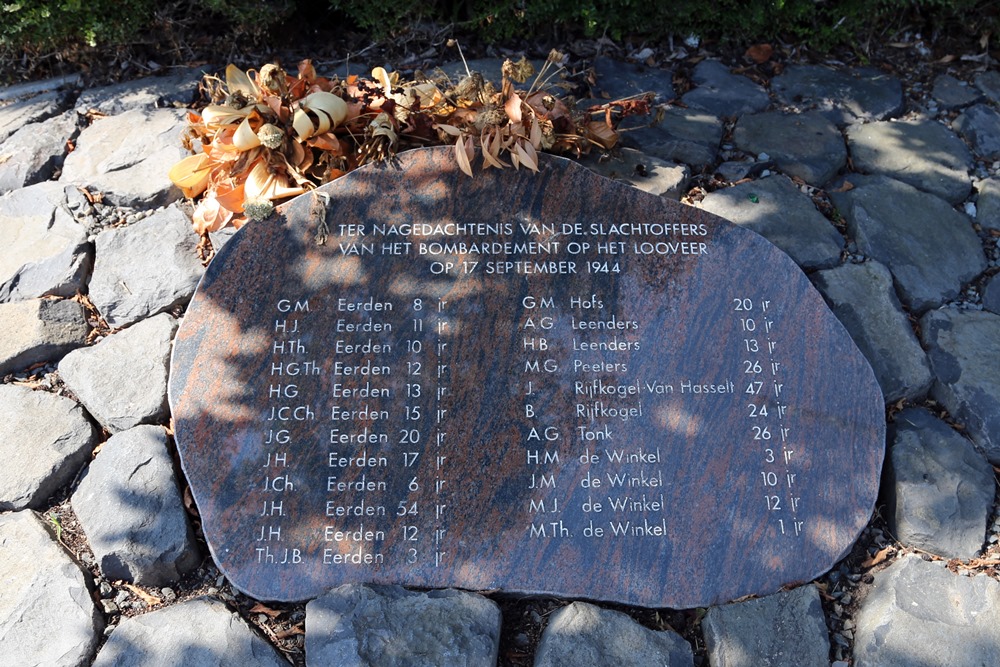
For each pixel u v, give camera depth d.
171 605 1.25
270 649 1.21
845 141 1.76
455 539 1.27
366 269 1.43
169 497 1.31
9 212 1.65
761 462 1.33
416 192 1.49
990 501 1.34
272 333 1.39
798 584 1.27
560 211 1.48
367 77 1.85
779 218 1.61
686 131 1.74
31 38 1.83
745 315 1.42
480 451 1.32
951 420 1.43
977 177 1.72
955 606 1.24
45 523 1.32
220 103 1.67
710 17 1.89
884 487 1.37
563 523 1.28
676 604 1.25
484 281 1.43
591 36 1.92
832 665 1.21
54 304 1.53
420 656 1.18
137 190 1.66
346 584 1.24
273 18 1.85
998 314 1.53
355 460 1.31
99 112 1.81
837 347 1.40
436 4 1.93
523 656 1.23
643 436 1.33
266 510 1.28
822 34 1.91
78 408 1.42
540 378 1.37
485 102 1.54
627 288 1.43
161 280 1.54
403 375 1.36
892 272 1.56
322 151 1.57
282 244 1.45
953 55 1.93
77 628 1.22
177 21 1.86
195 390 1.35
